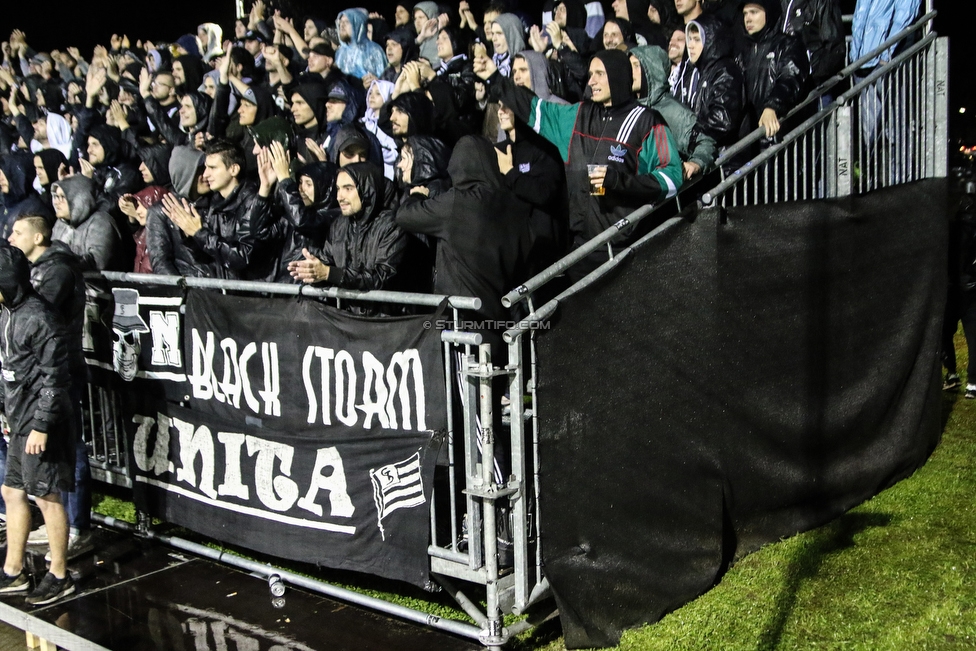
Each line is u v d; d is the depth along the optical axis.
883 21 5.52
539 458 3.38
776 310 4.29
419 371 3.62
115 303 4.86
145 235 5.50
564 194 4.57
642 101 4.49
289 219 4.50
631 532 3.72
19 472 4.29
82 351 4.75
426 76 5.65
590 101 4.34
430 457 3.63
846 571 4.10
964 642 3.52
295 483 4.13
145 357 4.74
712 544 4.04
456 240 3.95
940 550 4.22
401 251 4.20
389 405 3.75
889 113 5.09
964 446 5.55
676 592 3.88
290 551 4.19
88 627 3.98
